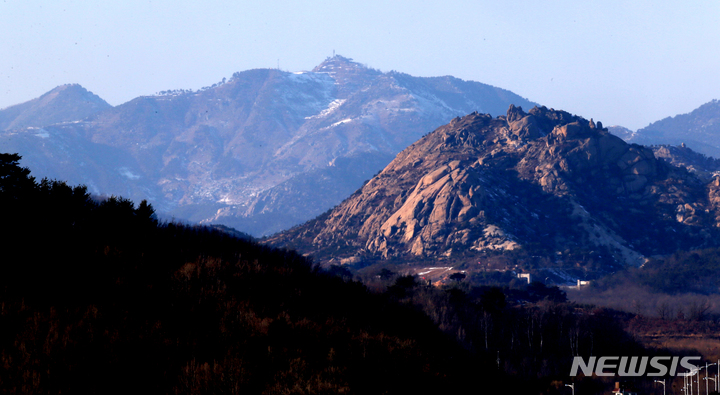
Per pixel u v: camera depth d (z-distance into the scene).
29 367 97.31
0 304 113.19
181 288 137.88
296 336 132.12
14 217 144.12
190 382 104.81
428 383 137.12
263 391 108.25
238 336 124.81
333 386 114.81
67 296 123.31
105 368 102.50
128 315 121.38
